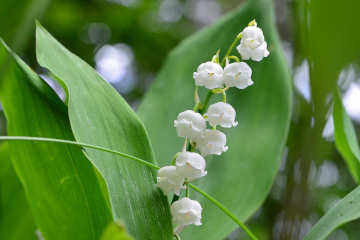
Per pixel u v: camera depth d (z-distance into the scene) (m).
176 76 0.35
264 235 0.63
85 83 0.28
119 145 0.27
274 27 0.35
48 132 0.28
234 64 0.27
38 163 0.28
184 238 0.30
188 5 0.96
